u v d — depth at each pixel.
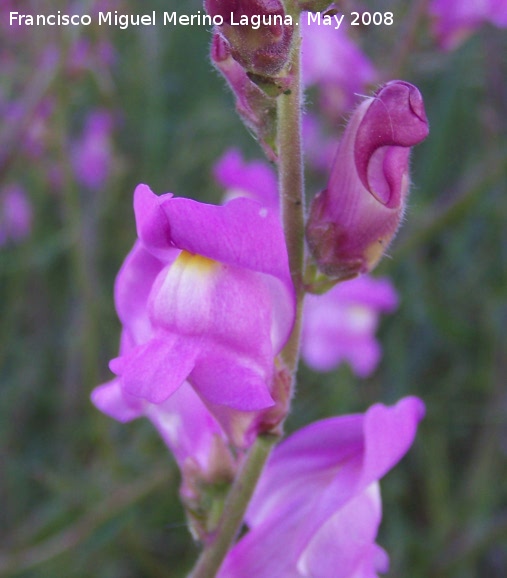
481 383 0.40
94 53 0.39
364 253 0.19
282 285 0.18
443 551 0.36
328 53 0.36
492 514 0.38
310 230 0.19
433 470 0.38
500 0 0.34
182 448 0.21
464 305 0.44
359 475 0.19
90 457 0.42
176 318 0.18
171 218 0.18
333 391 0.40
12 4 0.41
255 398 0.18
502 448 0.39
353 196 0.19
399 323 0.44
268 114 0.19
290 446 0.20
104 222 0.48
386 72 0.36
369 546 0.20
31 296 0.47
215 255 0.18
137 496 0.34
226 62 0.19
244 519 0.21
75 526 0.36
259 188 0.36
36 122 0.39
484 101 0.46
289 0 0.18
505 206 0.43
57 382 0.45
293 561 0.20
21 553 0.35
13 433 0.42
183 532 0.38
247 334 0.18
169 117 0.55
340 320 0.38
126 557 0.37
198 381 0.18
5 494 0.40
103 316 0.46
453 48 0.35
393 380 0.43
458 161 0.50
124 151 0.52
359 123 0.19
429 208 0.41
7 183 0.41
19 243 0.46
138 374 0.18
